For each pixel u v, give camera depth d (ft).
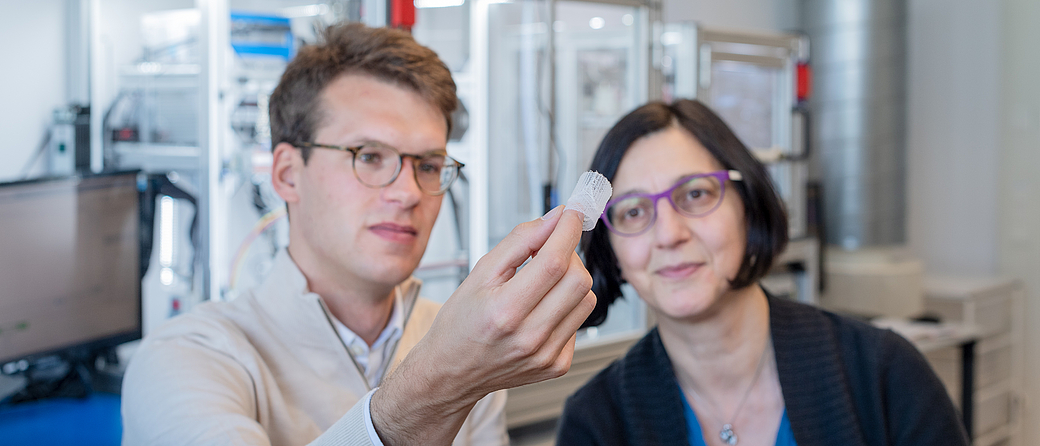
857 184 11.09
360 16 7.27
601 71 9.14
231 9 7.75
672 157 3.18
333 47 3.18
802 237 10.12
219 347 3.00
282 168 3.30
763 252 3.18
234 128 7.59
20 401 6.31
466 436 3.44
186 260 8.28
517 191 8.48
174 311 7.80
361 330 3.35
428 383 1.69
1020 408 10.77
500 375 1.65
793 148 10.24
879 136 11.03
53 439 5.42
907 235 11.67
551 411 7.30
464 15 8.41
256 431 2.52
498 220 8.44
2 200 5.84
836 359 3.26
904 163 11.23
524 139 8.38
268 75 7.64
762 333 3.34
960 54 12.33
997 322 10.59
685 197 3.16
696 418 3.42
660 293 3.19
